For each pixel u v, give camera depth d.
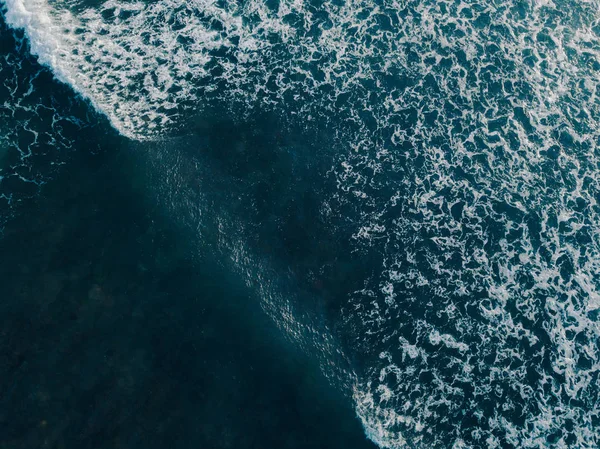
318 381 22.36
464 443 21.81
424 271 24.86
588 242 25.67
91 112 27.03
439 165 27.14
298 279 24.33
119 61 28.50
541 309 24.25
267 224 25.30
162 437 20.91
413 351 23.27
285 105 28.20
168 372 21.98
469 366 23.08
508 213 26.17
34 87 27.42
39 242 23.94
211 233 24.84
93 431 20.81
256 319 23.33
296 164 26.75
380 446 21.45
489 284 24.70
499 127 27.98
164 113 27.42
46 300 22.83
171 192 25.48
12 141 26.02
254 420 21.38
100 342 22.28
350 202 26.11
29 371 21.53
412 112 28.31
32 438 20.56
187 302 23.33
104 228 24.44
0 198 24.72
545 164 27.20
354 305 24.02
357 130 27.80
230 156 26.64
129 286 23.41
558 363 23.25
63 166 25.62
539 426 22.19
